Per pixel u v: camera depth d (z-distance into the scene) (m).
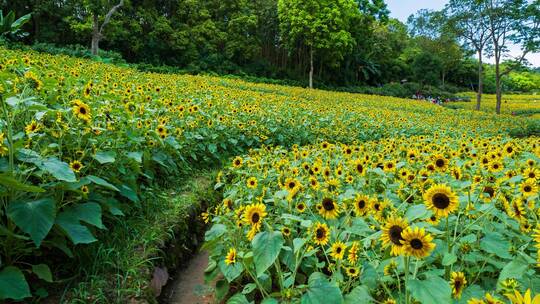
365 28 45.81
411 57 57.62
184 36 33.56
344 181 3.83
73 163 2.74
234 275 2.45
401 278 2.00
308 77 41.75
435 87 49.22
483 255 2.32
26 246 2.43
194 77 19.69
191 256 3.79
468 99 44.62
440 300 1.41
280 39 40.53
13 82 3.71
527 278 1.84
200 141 5.93
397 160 4.81
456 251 2.26
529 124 16.27
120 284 2.60
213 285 3.14
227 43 36.75
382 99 27.39
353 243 2.10
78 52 20.72
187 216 3.96
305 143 8.41
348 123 10.23
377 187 3.40
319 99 20.45
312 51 37.25
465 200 2.53
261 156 5.43
